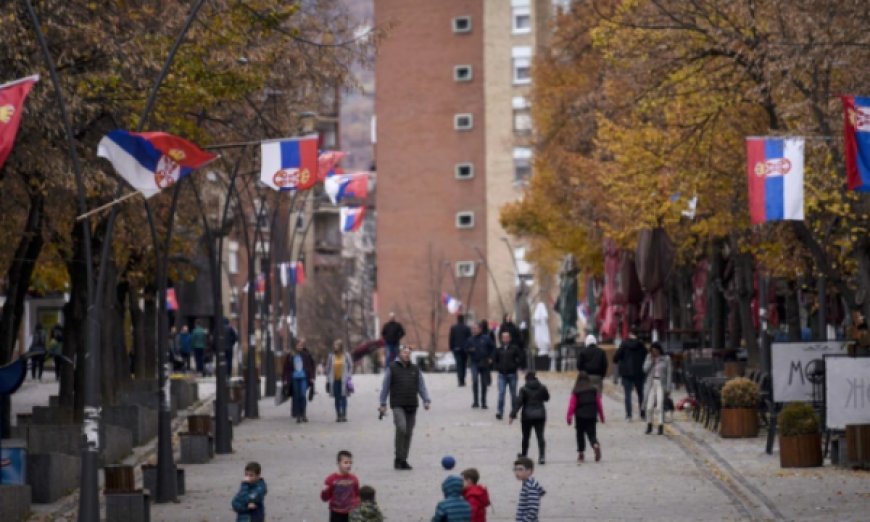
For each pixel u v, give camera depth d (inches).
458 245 7711.6
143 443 2561.5
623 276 3750.0
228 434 2433.6
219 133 2405.3
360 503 1315.2
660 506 1673.2
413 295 7755.9
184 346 4995.1
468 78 7706.7
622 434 2517.2
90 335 1445.6
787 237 2578.7
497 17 7667.3
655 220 2591.0
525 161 7613.2
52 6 1701.5
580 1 3890.3
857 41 1903.3
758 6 2177.7
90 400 1434.5
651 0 2240.4
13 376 1855.3
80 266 2406.5
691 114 2421.3
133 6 1863.9
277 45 2081.7
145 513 1598.2
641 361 2773.1
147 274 3272.6
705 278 3905.0
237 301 7568.9
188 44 1903.3
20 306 2242.9
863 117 1656.0
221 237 2674.7
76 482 1957.4
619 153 2696.9
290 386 3011.8
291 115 2480.3
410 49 7790.4
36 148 1711.4
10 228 2230.6
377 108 7834.6
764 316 2790.4
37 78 1353.3
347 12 2341.3
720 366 3294.8
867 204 2049.7
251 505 1432.1
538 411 2113.7
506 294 7613.2
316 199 5191.9
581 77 4126.5
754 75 2181.3
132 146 1509.6
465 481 1311.5
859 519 1507.1
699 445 2295.8
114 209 1488.7
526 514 1374.3
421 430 2684.5
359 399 3612.2
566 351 4928.6
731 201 2610.7
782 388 2132.1
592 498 1755.7
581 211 3846.0
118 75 1780.3
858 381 1907.0
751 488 1779.0
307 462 2252.7
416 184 7770.7
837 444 1947.6
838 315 3784.5
